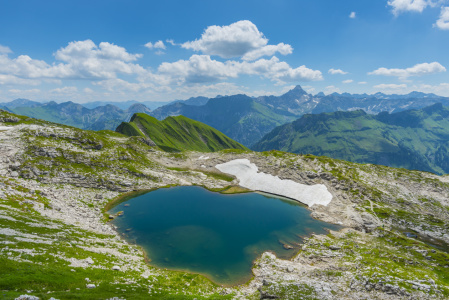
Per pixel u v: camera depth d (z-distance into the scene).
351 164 163.25
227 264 68.81
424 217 107.69
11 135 129.00
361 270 59.84
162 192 130.88
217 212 109.75
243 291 54.56
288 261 70.62
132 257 64.50
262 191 146.62
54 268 40.34
